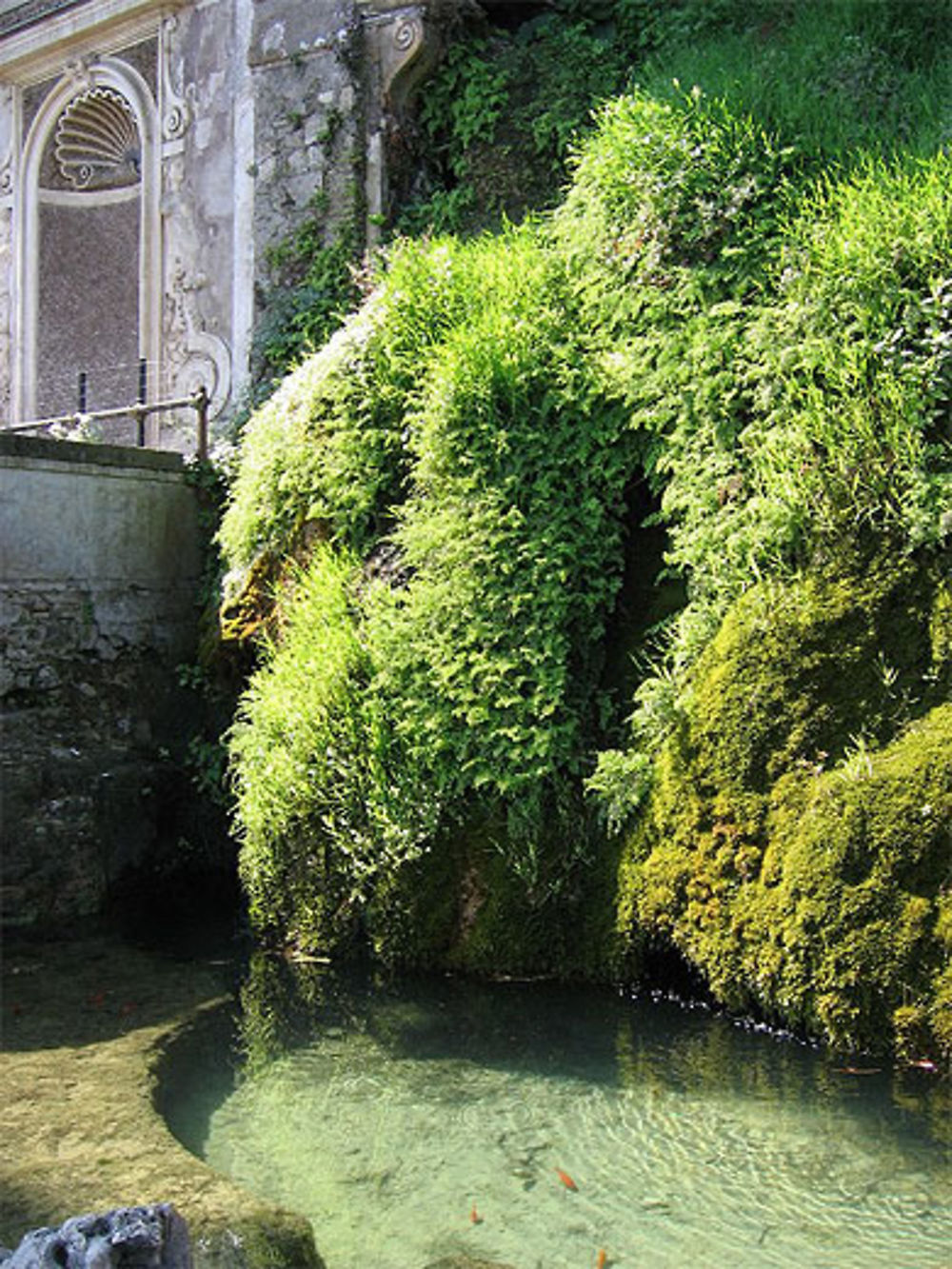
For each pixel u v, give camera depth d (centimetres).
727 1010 452
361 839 535
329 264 964
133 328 1245
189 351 1100
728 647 478
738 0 838
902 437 463
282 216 1005
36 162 1287
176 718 755
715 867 455
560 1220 328
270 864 569
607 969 486
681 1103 393
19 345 1300
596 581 536
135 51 1174
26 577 696
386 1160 366
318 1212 335
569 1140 374
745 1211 329
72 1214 314
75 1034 463
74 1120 376
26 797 668
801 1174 347
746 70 688
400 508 589
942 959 398
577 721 516
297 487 645
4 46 1259
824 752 448
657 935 472
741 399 521
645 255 591
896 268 495
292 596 630
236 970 547
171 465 772
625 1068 421
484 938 508
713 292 562
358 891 534
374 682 548
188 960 569
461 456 568
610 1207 334
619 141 625
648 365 560
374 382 634
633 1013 467
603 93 880
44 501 707
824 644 457
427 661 538
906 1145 358
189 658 770
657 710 491
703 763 469
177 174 1114
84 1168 342
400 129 949
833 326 500
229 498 759
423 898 523
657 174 598
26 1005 500
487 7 973
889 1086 391
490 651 528
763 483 495
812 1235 316
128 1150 354
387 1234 323
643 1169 354
